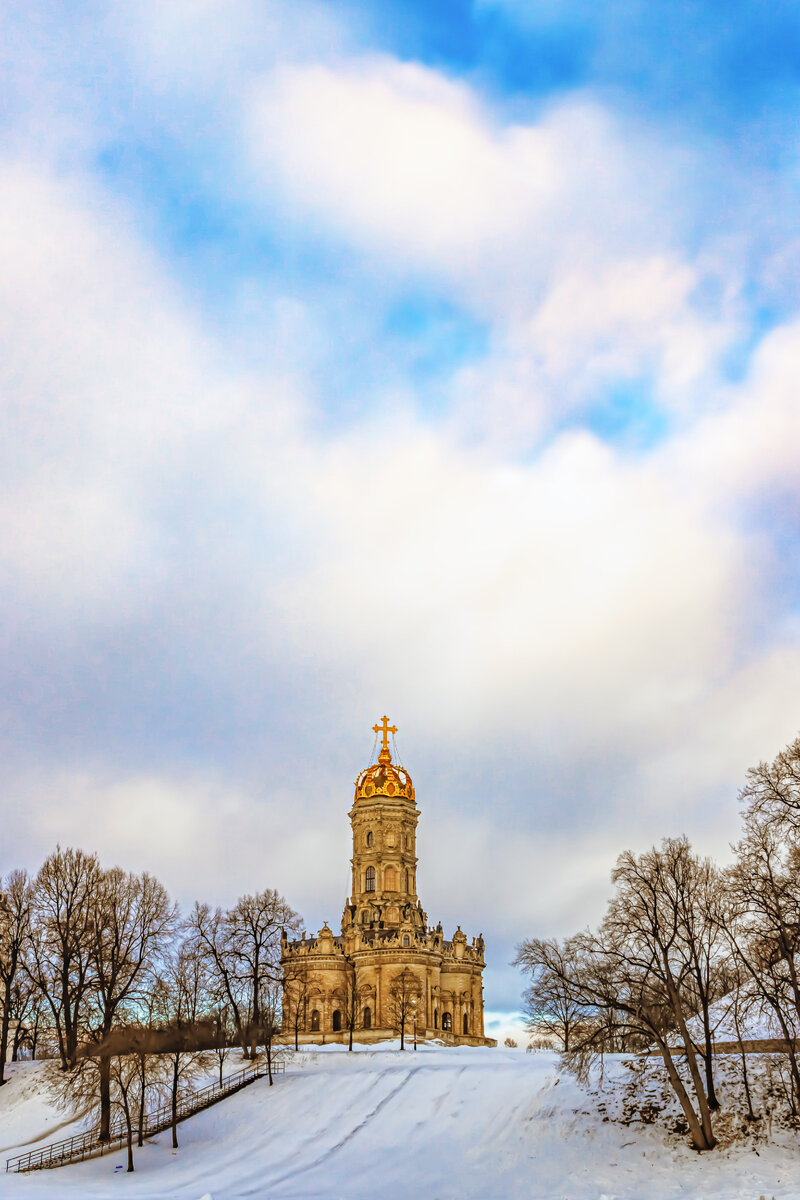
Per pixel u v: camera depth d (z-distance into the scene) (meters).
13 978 98.19
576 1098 73.75
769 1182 56.22
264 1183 67.75
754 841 61.53
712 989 68.31
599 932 64.88
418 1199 62.50
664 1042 63.56
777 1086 66.19
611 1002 62.84
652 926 64.44
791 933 59.97
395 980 134.50
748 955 65.69
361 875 153.88
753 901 59.53
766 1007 64.44
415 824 158.25
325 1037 131.12
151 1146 78.56
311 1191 65.19
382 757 161.62
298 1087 87.94
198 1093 89.00
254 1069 95.75
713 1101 65.50
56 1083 86.38
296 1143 76.38
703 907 64.25
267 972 105.62
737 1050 76.69
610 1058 82.00
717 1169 59.28
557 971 64.25
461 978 143.38
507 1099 78.00
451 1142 72.69
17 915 100.00
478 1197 62.00
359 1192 64.56
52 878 99.19
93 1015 87.56
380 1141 74.94
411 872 155.62
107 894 95.81
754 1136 61.81
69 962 93.94
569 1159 65.25
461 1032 141.00
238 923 106.00
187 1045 85.94
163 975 88.81
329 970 139.50
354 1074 89.50
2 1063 95.38
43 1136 83.44
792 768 61.03
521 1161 66.81
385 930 141.12
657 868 65.38
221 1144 77.94
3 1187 68.25
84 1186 68.56
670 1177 59.69
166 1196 63.78
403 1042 118.62
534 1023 84.25
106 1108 79.44
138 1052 79.31
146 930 92.06
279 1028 135.12
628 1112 69.12
